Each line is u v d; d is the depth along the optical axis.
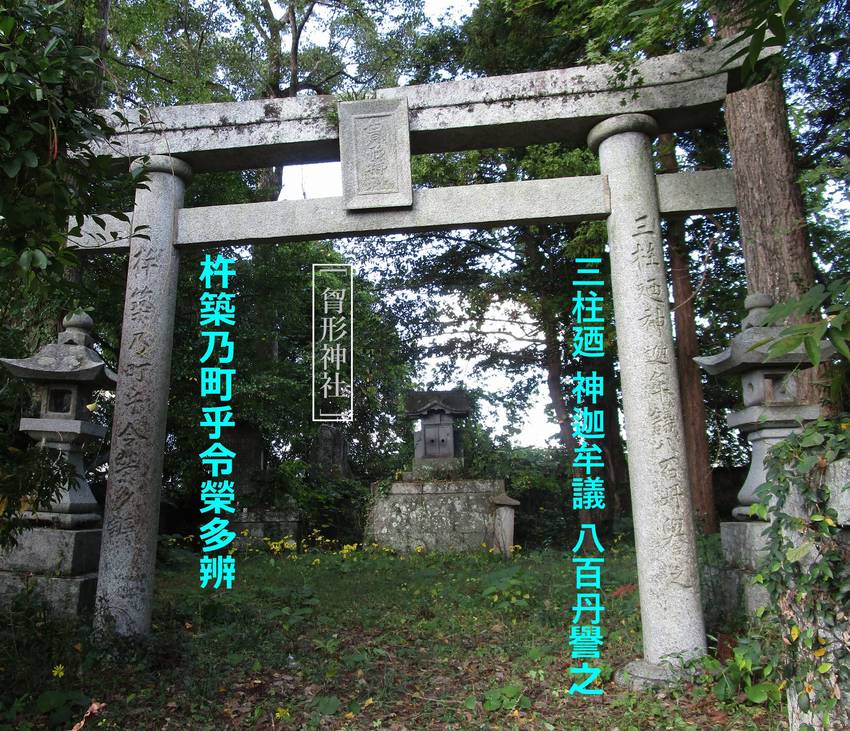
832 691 2.64
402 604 6.32
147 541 4.47
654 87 4.52
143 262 4.72
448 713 3.66
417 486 11.93
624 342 4.39
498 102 4.64
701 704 3.63
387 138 4.71
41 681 3.61
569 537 13.38
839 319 2.22
